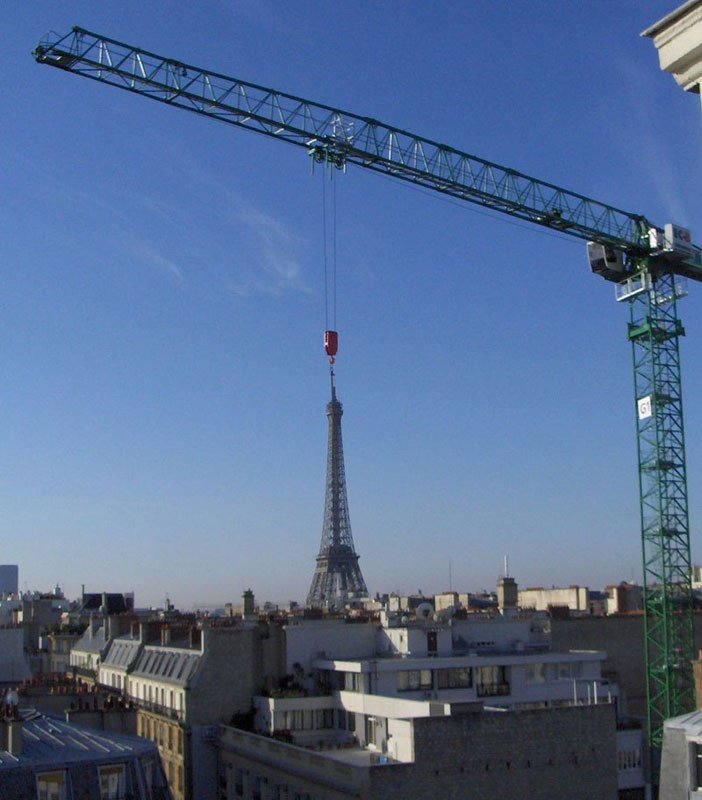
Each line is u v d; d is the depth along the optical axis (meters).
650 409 177.75
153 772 69.00
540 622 165.88
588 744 95.56
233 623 138.88
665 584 167.00
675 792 41.09
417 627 125.94
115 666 149.50
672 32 23.00
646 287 180.25
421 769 88.38
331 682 121.19
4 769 61.19
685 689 154.50
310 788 93.75
